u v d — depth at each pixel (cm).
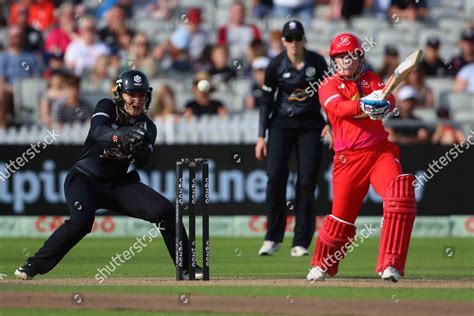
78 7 6831
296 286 2700
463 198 5209
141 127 2670
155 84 6203
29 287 2667
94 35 6581
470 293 2548
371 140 2794
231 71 6356
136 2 7431
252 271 3397
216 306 2439
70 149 5272
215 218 5228
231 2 7294
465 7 7406
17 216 5294
